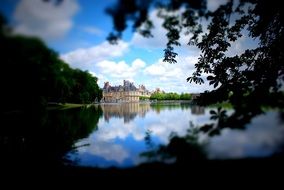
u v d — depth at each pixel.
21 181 3.71
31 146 5.38
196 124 4.73
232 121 4.10
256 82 6.36
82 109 21.81
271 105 4.53
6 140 4.90
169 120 6.27
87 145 6.98
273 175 3.08
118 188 3.31
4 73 3.76
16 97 4.25
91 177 3.67
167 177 3.35
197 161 3.61
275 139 3.55
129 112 19.59
